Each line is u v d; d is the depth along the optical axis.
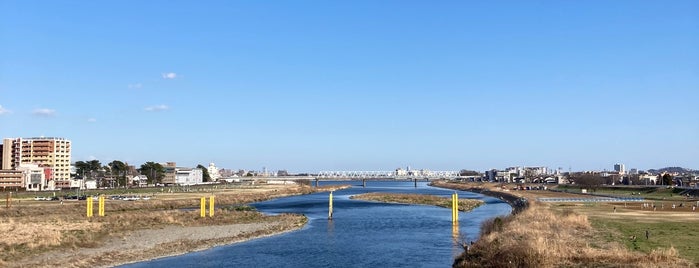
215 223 99.69
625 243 56.00
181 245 71.81
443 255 67.00
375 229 97.31
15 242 64.12
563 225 72.12
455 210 107.44
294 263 61.94
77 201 158.62
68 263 56.84
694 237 61.09
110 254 63.09
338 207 163.38
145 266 58.56
